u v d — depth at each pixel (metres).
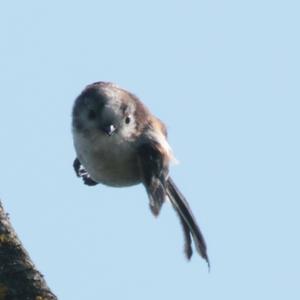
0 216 6.59
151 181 11.77
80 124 12.06
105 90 12.08
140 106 12.43
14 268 6.36
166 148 12.32
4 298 6.21
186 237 13.00
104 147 11.93
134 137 12.06
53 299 6.38
